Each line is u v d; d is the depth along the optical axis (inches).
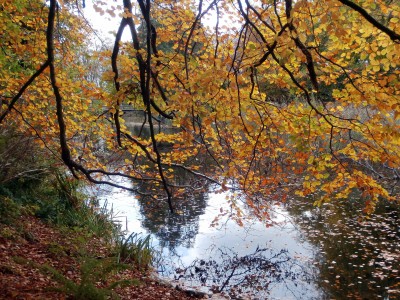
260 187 253.0
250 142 213.8
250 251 336.5
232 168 222.7
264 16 171.0
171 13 210.2
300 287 270.1
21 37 239.0
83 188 481.4
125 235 374.9
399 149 174.9
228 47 183.2
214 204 477.7
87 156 303.0
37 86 252.7
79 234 331.6
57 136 273.4
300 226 389.4
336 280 277.9
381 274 283.7
